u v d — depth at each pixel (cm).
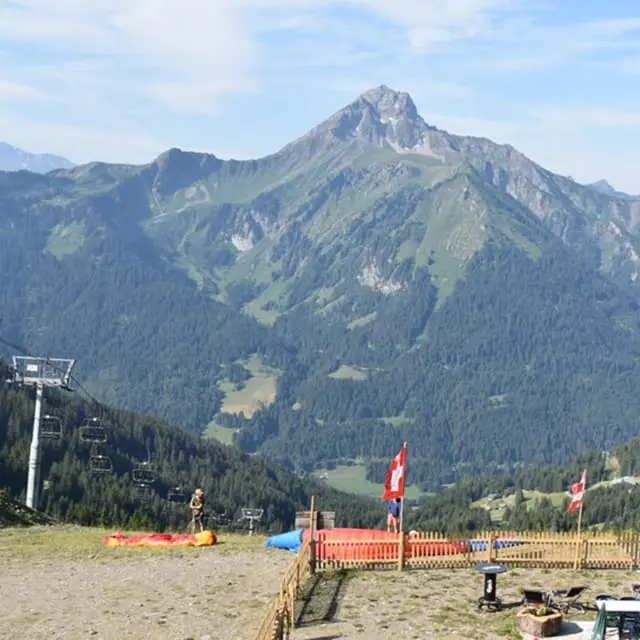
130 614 2841
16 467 19112
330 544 3403
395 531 3603
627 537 3494
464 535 3481
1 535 4509
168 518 19175
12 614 2866
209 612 2847
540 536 3500
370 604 2923
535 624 2577
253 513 14275
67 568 3531
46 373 7369
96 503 17962
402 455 3472
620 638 2489
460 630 2645
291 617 2702
